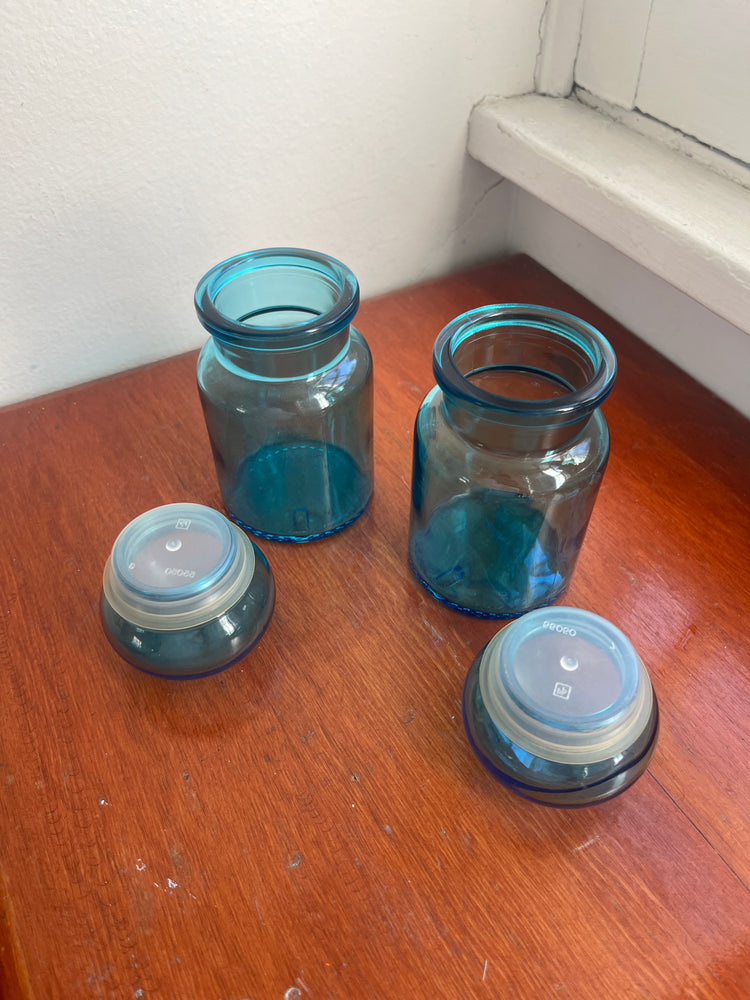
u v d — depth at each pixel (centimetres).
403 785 37
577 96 61
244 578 39
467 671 41
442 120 59
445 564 43
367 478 49
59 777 37
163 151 51
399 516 50
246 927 33
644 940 32
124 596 38
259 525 47
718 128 51
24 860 35
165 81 48
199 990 31
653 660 42
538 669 34
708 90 51
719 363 56
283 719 39
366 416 46
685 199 51
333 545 48
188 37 47
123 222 53
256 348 39
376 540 48
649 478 51
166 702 40
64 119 47
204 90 50
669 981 31
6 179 48
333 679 41
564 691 34
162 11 46
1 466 53
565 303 65
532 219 67
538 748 33
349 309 39
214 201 55
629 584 45
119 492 51
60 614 44
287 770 38
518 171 59
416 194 63
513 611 43
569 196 56
